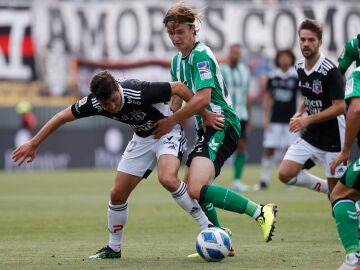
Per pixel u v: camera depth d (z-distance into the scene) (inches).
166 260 989.8
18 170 3304.6
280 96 2278.5
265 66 3425.2
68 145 3368.6
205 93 981.8
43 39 3289.9
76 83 3316.9
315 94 1238.9
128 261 983.6
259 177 2822.3
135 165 998.4
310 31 1208.8
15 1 3304.6
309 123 1211.2
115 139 3412.9
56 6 3294.8
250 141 3481.8
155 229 1365.7
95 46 3321.9
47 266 943.7
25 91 3299.7
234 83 2198.6
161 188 2372.0
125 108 951.0
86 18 3314.5
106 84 914.1
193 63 1005.8
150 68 3356.3
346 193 845.8
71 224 1441.9
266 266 924.6
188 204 988.6
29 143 974.4
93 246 1149.1
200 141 1025.5
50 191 2231.8
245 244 1153.4
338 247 1112.2
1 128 3289.9
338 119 1264.8
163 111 984.9
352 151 3179.1
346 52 1225.4
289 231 1315.2
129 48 3341.5
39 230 1354.6
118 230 1013.8
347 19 3516.2
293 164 1291.8
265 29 3432.6
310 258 996.6
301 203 1836.9
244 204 958.4
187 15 1005.2
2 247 1139.9
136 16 3346.5
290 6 3464.6
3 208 1744.6
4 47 3270.2
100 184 2487.7
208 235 961.5
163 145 997.8
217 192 960.9
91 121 3412.9
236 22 3405.5
